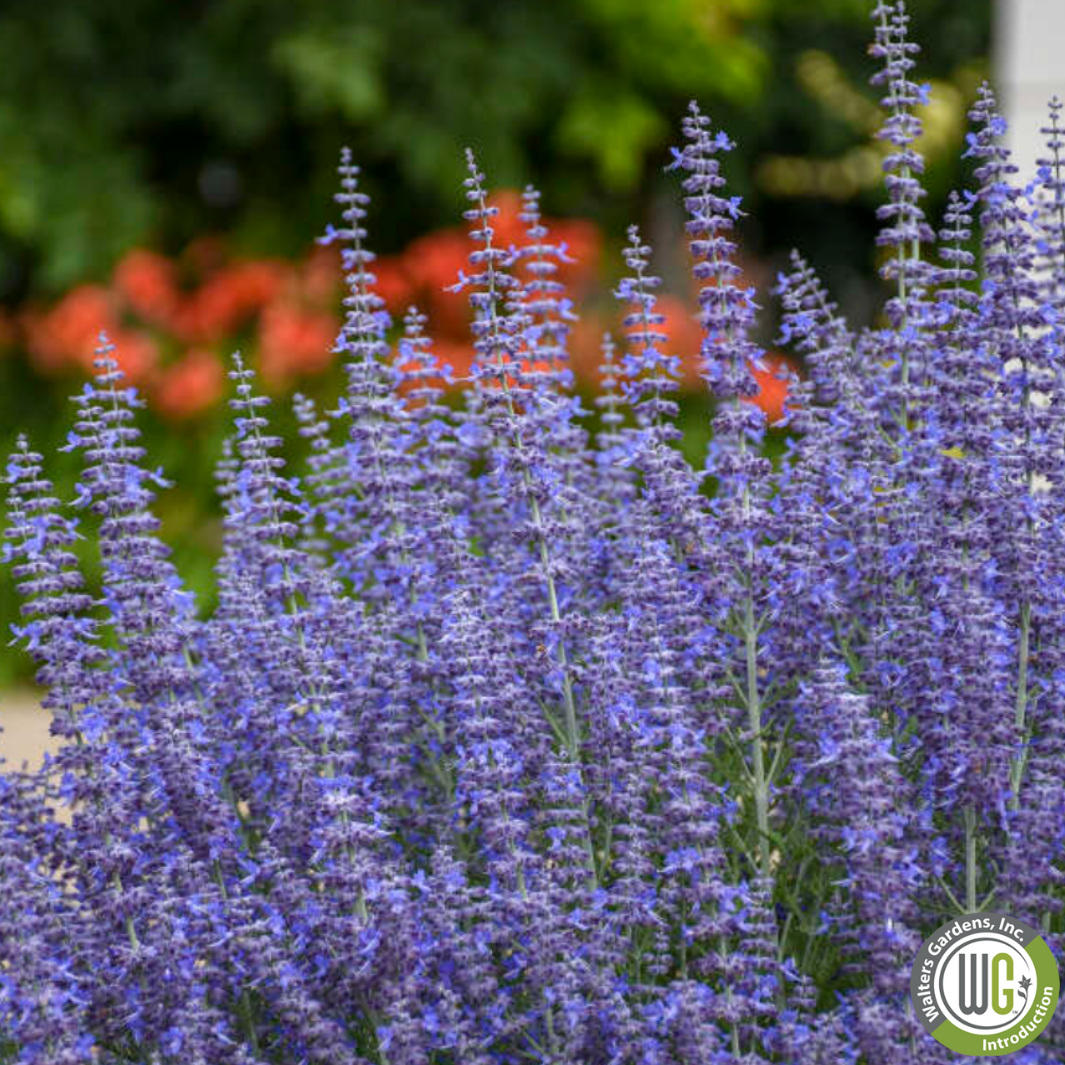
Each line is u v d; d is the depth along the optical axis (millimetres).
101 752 4094
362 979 3990
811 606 4680
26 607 4188
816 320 5578
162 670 4434
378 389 4988
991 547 4246
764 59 16125
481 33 15055
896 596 4703
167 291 13422
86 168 15203
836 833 4355
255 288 13227
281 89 15055
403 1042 3896
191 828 4395
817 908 4480
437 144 14531
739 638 4848
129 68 15656
